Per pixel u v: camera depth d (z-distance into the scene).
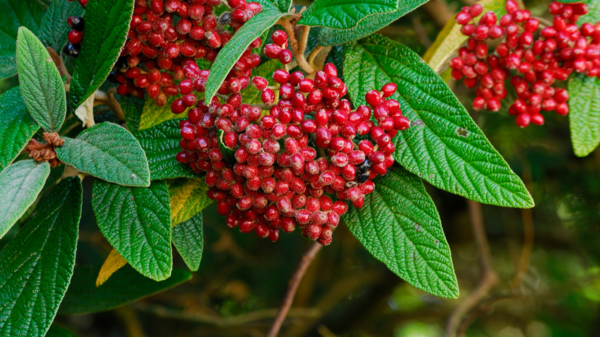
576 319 2.18
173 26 0.81
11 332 0.79
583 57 0.88
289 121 0.79
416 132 0.82
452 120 0.82
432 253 0.81
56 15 0.87
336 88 0.79
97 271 0.94
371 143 0.80
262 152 0.78
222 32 0.82
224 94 0.81
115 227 0.80
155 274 0.78
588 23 0.88
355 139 0.83
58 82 0.80
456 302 2.32
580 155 0.91
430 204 0.82
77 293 0.94
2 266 0.80
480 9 0.88
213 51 0.82
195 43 0.82
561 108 0.91
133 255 0.79
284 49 0.80
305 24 0.80
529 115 0.91
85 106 0.83
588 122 0.90
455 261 2.14
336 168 0.79
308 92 0.79
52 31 0.87
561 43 0.88
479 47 0.88
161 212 0.80
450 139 0.82
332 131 0.79
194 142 0.80
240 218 0.82
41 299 0.79
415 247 0.81
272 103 0.80
